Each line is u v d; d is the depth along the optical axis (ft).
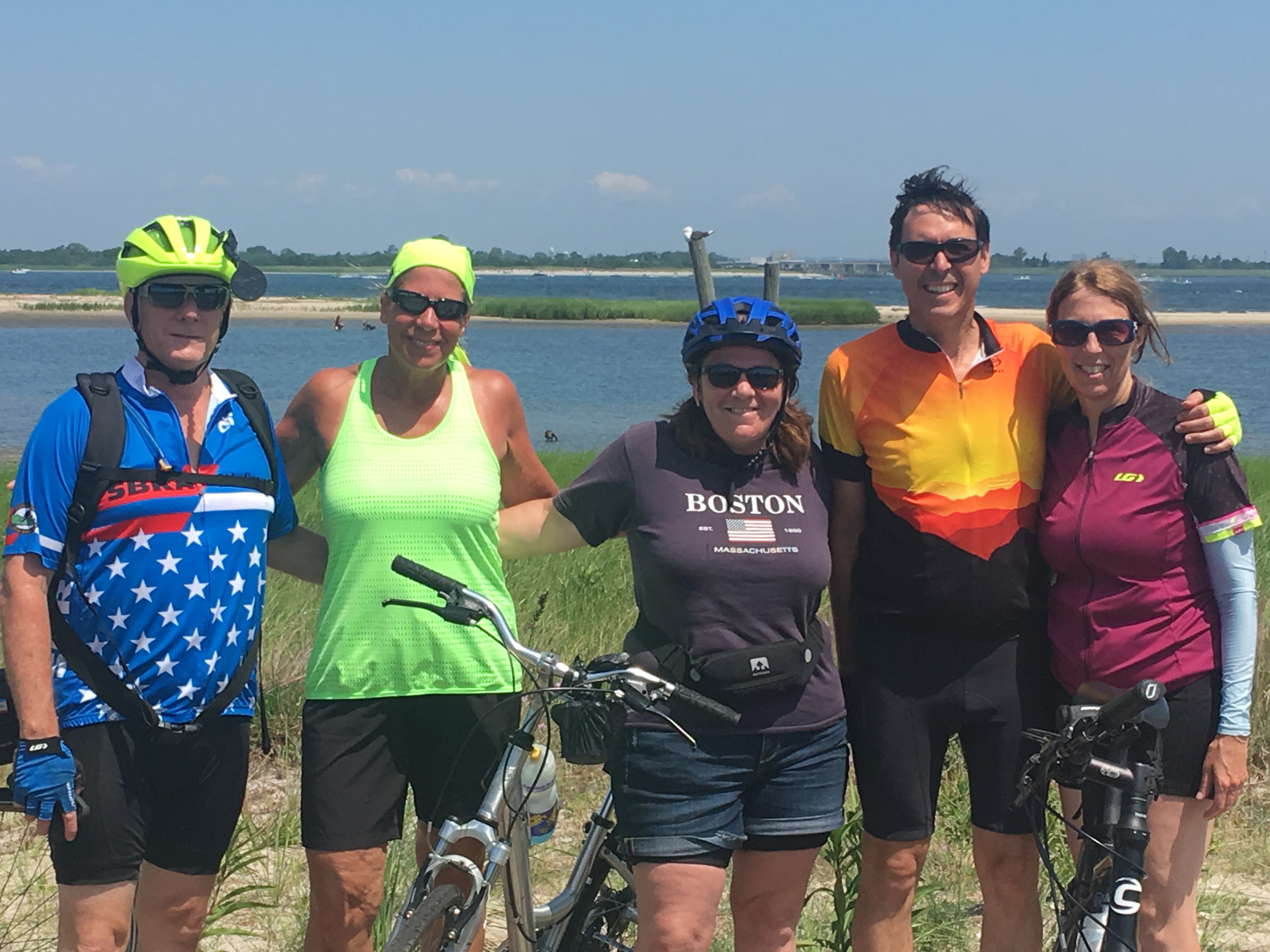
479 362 152.15
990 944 11.25
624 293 484.74
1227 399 10.46
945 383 10.92
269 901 13.51
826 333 227.81
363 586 10.98
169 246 9.65
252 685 10.26
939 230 10.77
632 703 8.84
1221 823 15.89
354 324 229.25
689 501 10.16
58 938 10.48
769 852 10.26
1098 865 9.60
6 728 9.23
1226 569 10.29
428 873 9.09
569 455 56.39
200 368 9.94
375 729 10.91
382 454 11.10
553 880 14.24
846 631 11.62
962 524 10.69
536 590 24.08
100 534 9.42
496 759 11.12
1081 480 10.66
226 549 9.82
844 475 11.21
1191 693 10.41
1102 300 10.36
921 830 10.97
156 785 9.77
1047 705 11.02
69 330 199.41
